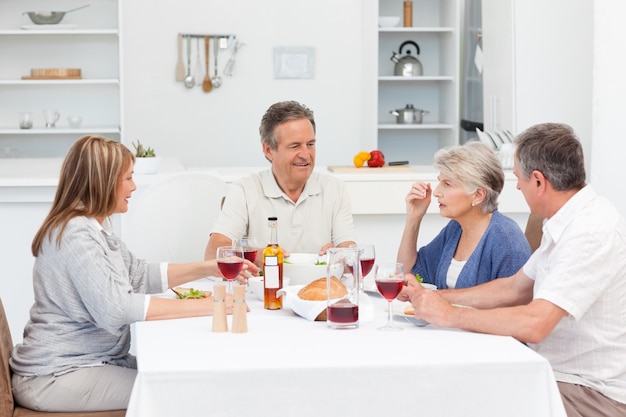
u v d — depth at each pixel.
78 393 2.19
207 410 1.74
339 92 7.08
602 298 2.06
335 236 3.02
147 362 1.77
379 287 2.04
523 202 4.03
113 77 6.74
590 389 2.08
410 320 2.12
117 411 2.21
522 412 1.80
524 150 2.11
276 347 1.89
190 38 6.88
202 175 3.38
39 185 3.80
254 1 6.93
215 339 1.97
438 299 2.04
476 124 6.29
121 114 6.37
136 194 3.83
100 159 2.23
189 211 3.36
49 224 2.21
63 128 6.46
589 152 5.07
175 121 6.94
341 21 7.03
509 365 1.79
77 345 2.24
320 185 3.03
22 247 3.88
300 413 1.76
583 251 2.00
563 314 1.99
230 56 6.95
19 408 2.22
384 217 4.01
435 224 3.98
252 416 1.75
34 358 2.21
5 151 6.46
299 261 2.64
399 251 2.80
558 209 2.10
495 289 2.33
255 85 7.00
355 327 2.06
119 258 2.35
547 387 1.79
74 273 2.17
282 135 2.85
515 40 5.28
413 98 7.19
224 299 2.04
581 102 5.13
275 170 2.94
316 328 2.07
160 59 6.88
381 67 7.14
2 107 6.66
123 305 2.15
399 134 7.25
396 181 3.94
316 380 1.75
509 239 2.46
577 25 5.11
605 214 2.05
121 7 6.27
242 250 2.30
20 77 6.63
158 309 2.17
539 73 5.21
